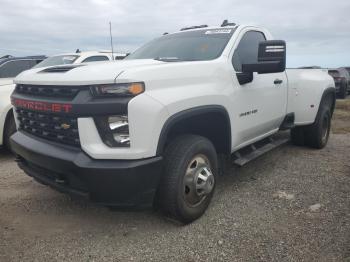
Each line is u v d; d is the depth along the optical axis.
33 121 3.62
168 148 3.47
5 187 4.69
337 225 3.57
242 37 4.57
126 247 3.23
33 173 3.66
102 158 3.02
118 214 3.87
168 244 3.27
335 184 4.70
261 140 5.39
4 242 3.31
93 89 3.04
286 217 3.76
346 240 3.28
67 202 4.18
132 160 3.03
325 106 6.48
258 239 3.33
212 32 4.61
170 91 3.29
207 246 3.23
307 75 6.03
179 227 3.58
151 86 3.15
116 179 2.98
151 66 3.29
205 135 4.14
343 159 5.87
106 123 3.04
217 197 4.29
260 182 4.80
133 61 3.74
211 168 3.82
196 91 3.52
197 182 3.59
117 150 3.03
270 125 5.17
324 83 6.23
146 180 3.10
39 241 3.33
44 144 3.41
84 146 3.06
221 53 4.16
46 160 3.27
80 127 3.05
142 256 3.09
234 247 3.21
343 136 7.91
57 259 3.05
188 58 4.24
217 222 3.66
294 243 3.25
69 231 3.52
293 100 5.70
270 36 5.19
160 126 3.12
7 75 8.09
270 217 3.76
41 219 3.77
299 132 6.43
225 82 3.96
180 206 3.44
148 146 3.06
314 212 3.87
